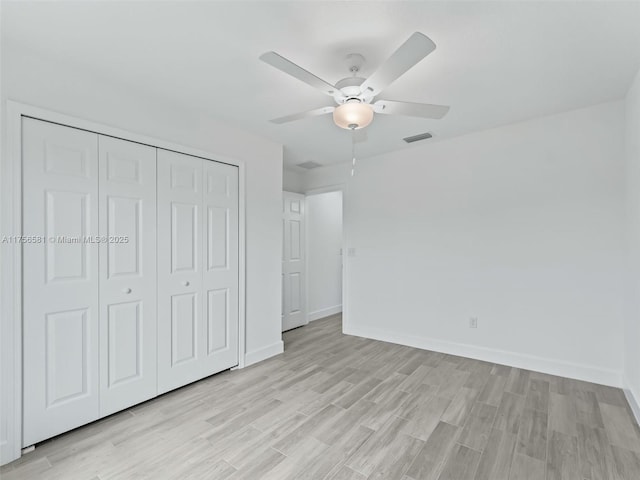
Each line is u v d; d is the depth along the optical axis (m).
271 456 1.74
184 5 1.45
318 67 1.97
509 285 3.00
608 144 2.55
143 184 2.32
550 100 2.47
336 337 4.05
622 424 2.01
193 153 2.63
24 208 1.78
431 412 2.18
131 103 2.25
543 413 2.15
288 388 2.57
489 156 3.10
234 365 2.98
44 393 1.85
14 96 1.75
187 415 2.16
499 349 3.06
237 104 2.51
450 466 1.65
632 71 2.04
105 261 2.12
